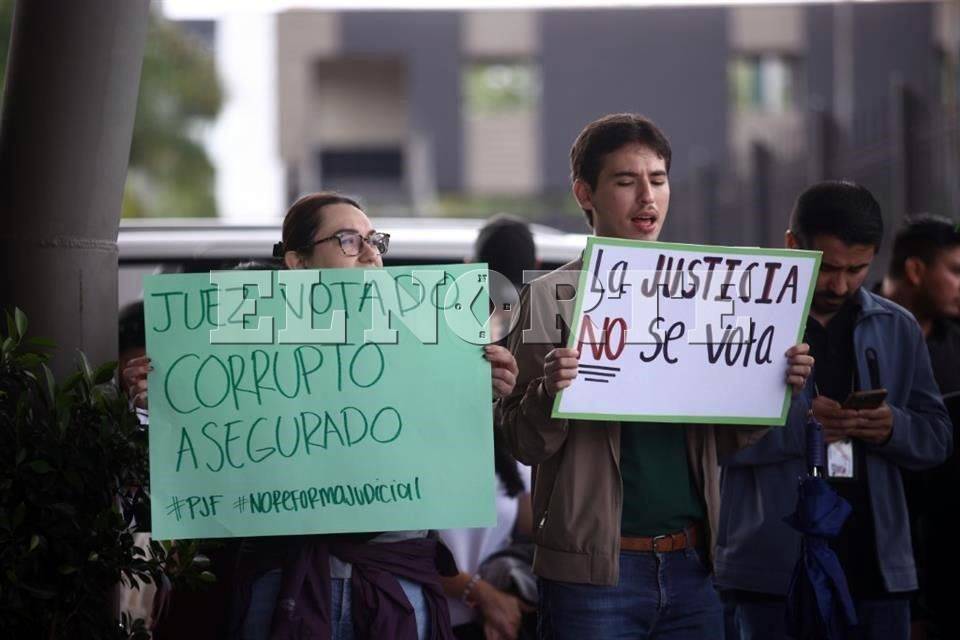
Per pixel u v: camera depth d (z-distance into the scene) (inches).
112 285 179.9
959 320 247.3
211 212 1189.1
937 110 380.5
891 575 189.9
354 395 162.7
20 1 175.2
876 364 194.1
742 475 196.4
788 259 173.3
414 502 161.9
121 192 180.1
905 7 1148.5
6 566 148.8
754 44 1333.7
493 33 1381.6
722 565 196.5
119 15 175.2
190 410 161.6
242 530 160.7
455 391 163.2
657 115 1354.6
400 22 1401.3
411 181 1371.8
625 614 169.9
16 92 174.4
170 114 1125.7
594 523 169.0
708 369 172.7
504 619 214.1
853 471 191.2
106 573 155.6
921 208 388.2
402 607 160.2
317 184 1466.5
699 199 627.8
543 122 1378.0
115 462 159.2
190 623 179.5
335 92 1476.4
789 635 177.5
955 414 213.9
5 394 153.9
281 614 157.2
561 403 166.7
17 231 173.8
